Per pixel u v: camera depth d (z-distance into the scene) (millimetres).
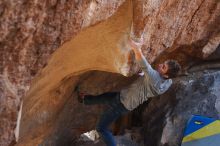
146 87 4812
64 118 6340
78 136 7051
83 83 6051
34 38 3627
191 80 7234
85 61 4883
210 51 7125
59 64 4516
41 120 5410
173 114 6977
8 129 3900
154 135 7156
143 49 5789
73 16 3742
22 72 3752
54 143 6531
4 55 3566
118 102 5125
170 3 5453
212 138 6449
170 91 7238
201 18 6352
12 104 3797
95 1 3926
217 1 6125
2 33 3406
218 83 7145
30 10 3410
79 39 4254
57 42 3816
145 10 4902
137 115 7863
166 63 4754
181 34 6434
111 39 4578
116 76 6281
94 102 5348
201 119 6602
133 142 7262
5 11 3303
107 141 5430
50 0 3465
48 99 5273
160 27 5746
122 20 4375
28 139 5379
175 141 6770
